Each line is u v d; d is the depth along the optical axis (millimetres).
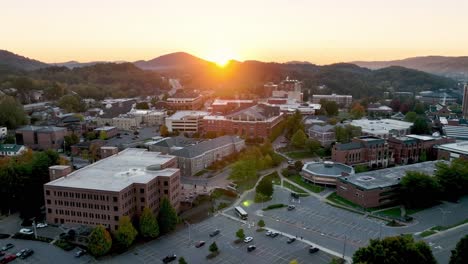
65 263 115562
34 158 170625
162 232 136250
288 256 119062
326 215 152000
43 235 132125
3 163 172500
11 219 148625
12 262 115125
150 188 141625
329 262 114562
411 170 184250
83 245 125938
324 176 186500
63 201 137250
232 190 181625
